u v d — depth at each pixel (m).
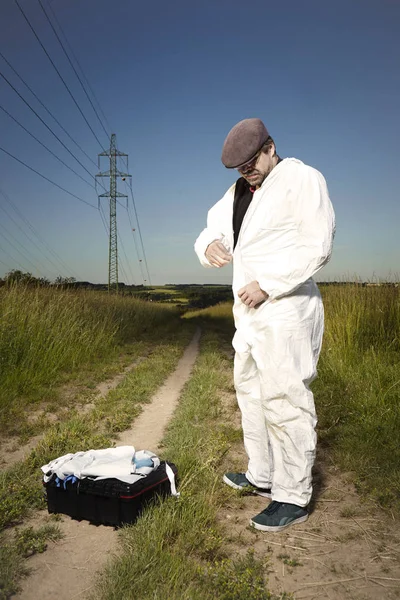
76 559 2.80
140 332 18.14
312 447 3.07
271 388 3.04
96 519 3.19
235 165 2.97
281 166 3.00
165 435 5.12
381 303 8.05
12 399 6.56
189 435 4.80
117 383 8.38
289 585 2.50
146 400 6.93
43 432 5.31
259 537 2.99
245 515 3.29
